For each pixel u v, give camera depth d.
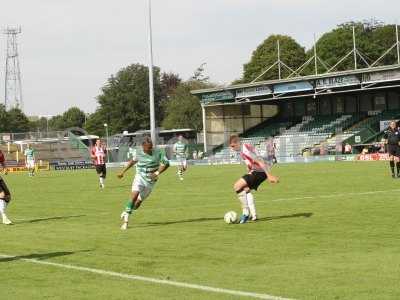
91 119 133.50
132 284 8.95
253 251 11.27
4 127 127.31
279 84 64.12
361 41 91.69
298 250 11.22
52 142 83.00
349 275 9.02
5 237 14.35
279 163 57.16
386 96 66.38
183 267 10.04
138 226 15.55
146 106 129.75
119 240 13.23
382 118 64.31
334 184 26.75
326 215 16.12
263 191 24.39
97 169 32.00
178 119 108.12
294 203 19.50
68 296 8.38
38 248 12.50
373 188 23.92
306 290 8.23
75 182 38.31
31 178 46.75
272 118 75.31
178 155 36.50
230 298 7.94
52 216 18.80
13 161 78.12
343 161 54.69
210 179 35.34
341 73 59.25
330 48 92.50
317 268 9.58
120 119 128.12
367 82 58.56
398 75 56.19
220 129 72.12
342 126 66.25
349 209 17.27
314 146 62.81
